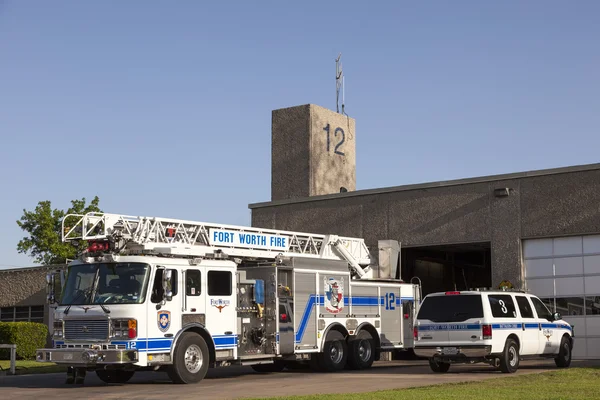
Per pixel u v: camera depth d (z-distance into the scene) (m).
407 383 15.46
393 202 27.36
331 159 32.25
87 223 16.84
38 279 35.59
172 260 16.39
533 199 24.62
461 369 20.09
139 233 17.34
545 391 12.96
